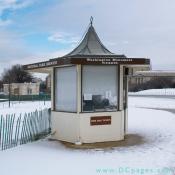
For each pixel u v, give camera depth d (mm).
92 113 13141
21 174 8695
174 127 18156
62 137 13781
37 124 15094
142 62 12852
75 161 10070
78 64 12539
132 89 106812
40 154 11102
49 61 13453
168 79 109188
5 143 12383
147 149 11883
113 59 12641
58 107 14078
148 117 24125
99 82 13328
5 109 37812
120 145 12688
